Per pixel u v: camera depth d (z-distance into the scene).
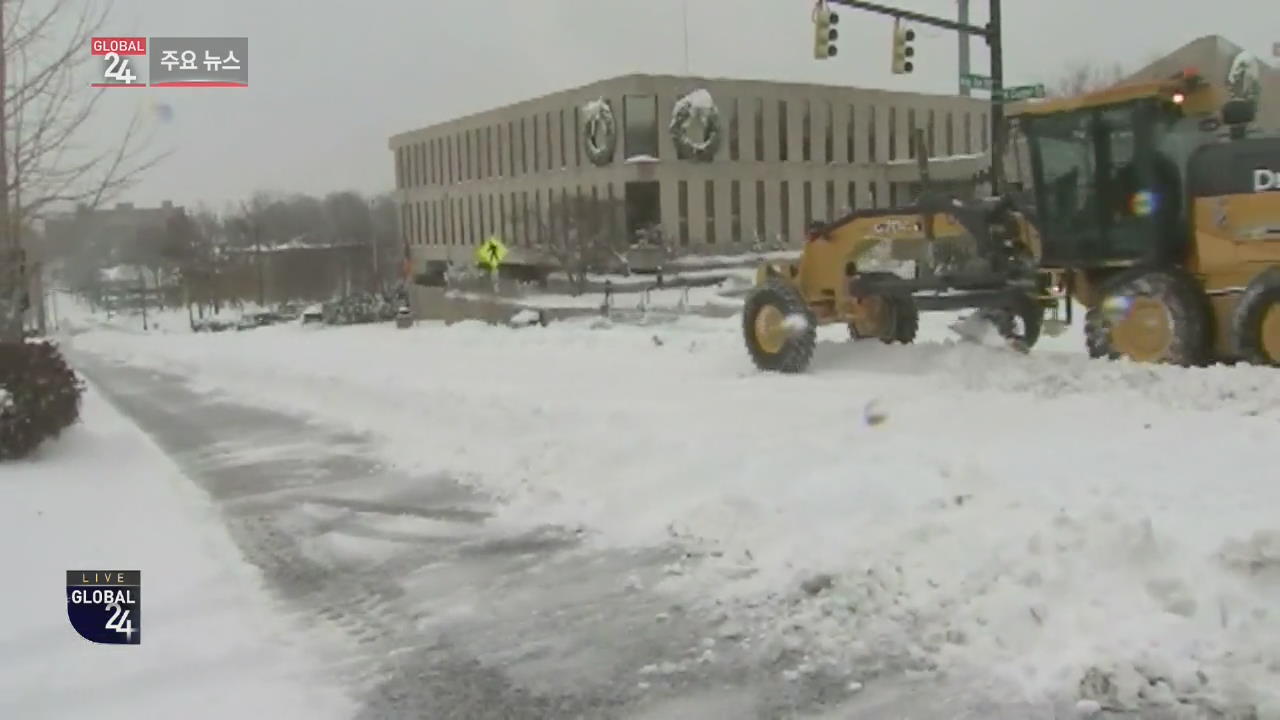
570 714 5.15
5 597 6.83
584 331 23.08
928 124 72.81
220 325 63.69
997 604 5.60
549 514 8.45
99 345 39.31
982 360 12.88
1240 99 12.52
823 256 14.80
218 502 9.59
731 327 25.69
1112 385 11.20
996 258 13.32
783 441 9.20
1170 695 4.73
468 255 77.25
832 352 14.78
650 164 60.47
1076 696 4.82
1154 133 12.35
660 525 7.77
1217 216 11.80
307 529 8.53
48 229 14.51
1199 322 11.79
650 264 58.41
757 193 64.38
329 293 79.50
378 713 5.22
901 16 22.59
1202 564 5.66
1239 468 7.78
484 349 20.77
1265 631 5.06
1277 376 10.47
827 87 67.00
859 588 6.10
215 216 92.94
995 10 22.55
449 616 6.48
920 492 7.35
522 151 70.38
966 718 4.78
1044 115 13.20
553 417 11.35
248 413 15.29
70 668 5.74
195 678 5.64
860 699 5.05
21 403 11.75
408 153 86.81
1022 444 8.92
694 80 62.09
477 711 5.21
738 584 6.57
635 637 5.98
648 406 11.64
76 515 9.02
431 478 10.01
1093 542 5.93
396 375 16.27
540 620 6.32
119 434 13.67
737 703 5.14
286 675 5.68
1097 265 12.90
